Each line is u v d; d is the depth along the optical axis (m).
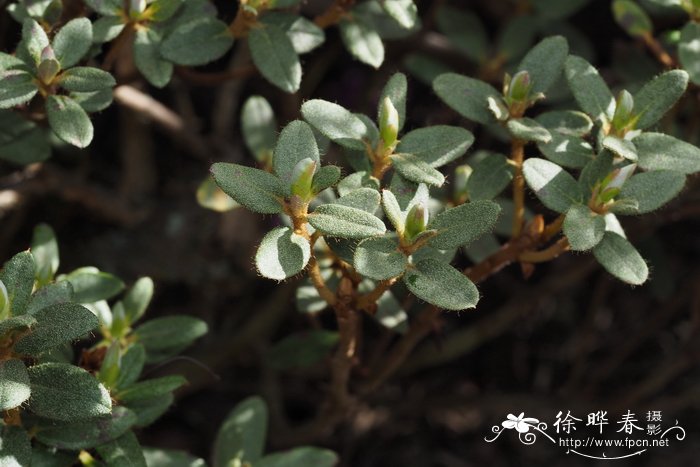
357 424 0.63
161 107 0.59
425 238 0.42
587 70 0.45
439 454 0.64
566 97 0.55
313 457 0.49
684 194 0.55
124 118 0.61
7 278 0.42
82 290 0.46
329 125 0.44
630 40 0.65
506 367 0.68
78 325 0.42
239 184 0.42
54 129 0.44
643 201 0.44
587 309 0.69
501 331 0.62
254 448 0.49
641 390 0.61
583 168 0.45
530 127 0.45
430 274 0.43
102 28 0.46
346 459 0.62
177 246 0.61
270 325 0.59
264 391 0.60
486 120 0.45
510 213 0.50
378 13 0.50
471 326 0.63
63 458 0.45
